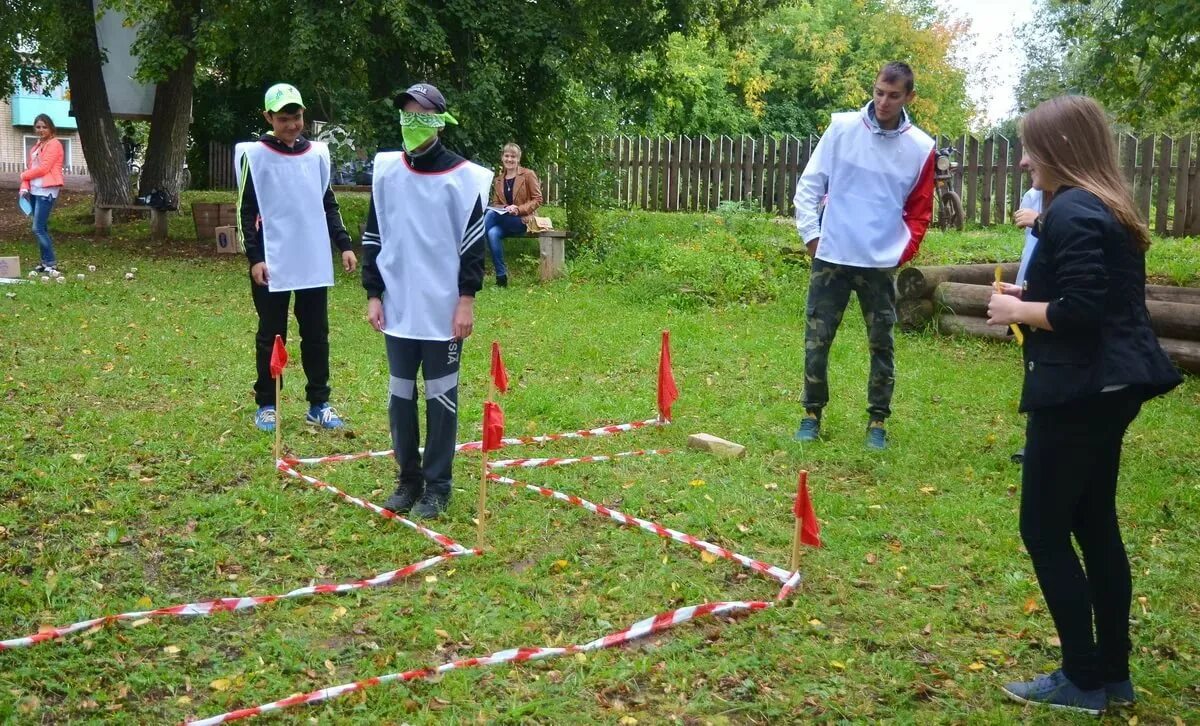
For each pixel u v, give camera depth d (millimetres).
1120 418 3416
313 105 20516
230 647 3967
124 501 5289
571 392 7906
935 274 10562
